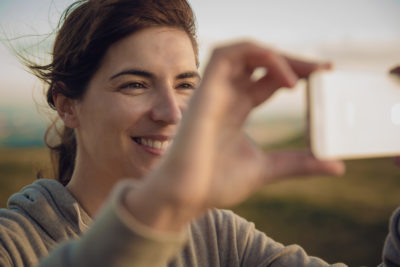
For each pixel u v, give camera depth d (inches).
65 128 61.0
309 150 25.0
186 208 22.5
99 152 48.7
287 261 50.7
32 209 45.5
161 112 46.5
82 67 48.5
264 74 24.5
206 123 22.5
